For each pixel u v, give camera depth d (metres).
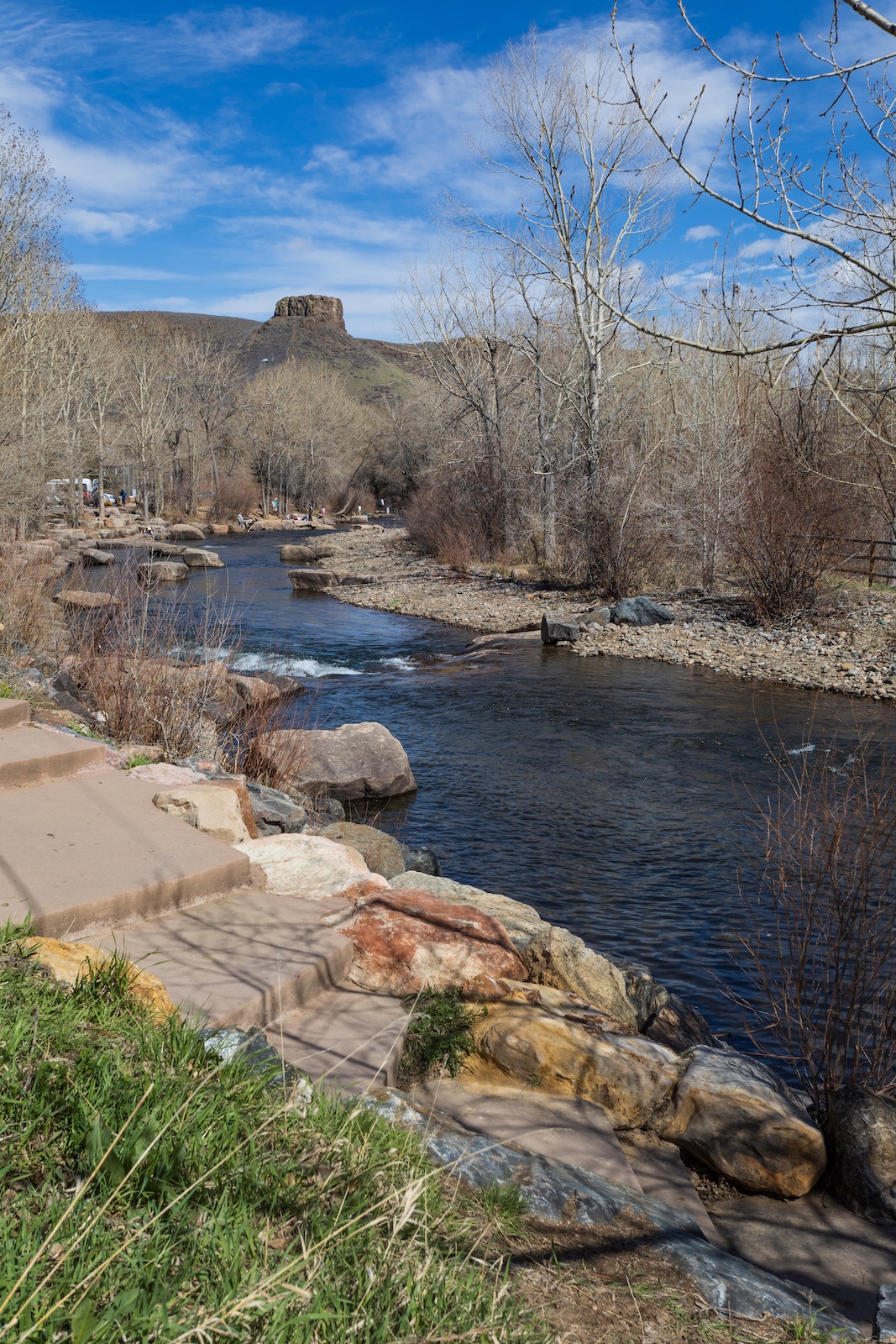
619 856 8.49
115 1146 2.20
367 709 14.30
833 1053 4.44
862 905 4.75
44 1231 1.96
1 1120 2.25
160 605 13.65
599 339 24.89
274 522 60.66
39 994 2.83
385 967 4.22
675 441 24.97
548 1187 2.97
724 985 6.11
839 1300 3.00
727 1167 3.64
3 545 14.37
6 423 28.72
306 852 5.16
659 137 3.23
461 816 9.66
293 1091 2.93
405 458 60.94
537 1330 2.13
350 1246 2.14
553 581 26.91
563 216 23.98
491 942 4.56
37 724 6.58
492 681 16.34
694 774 11.02
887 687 14.73
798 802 6.11
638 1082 3.83
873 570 21.02
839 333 3.07
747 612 20.56
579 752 12.01
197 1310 1.79
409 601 26.45
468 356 32.44
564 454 28.64
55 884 3.88
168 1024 2.92
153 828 4.71
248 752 9.77
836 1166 3.70
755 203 3.20
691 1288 2.64
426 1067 3.81
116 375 54.94
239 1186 2.27
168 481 68.56
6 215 28.11
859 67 2.96
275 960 3.86
